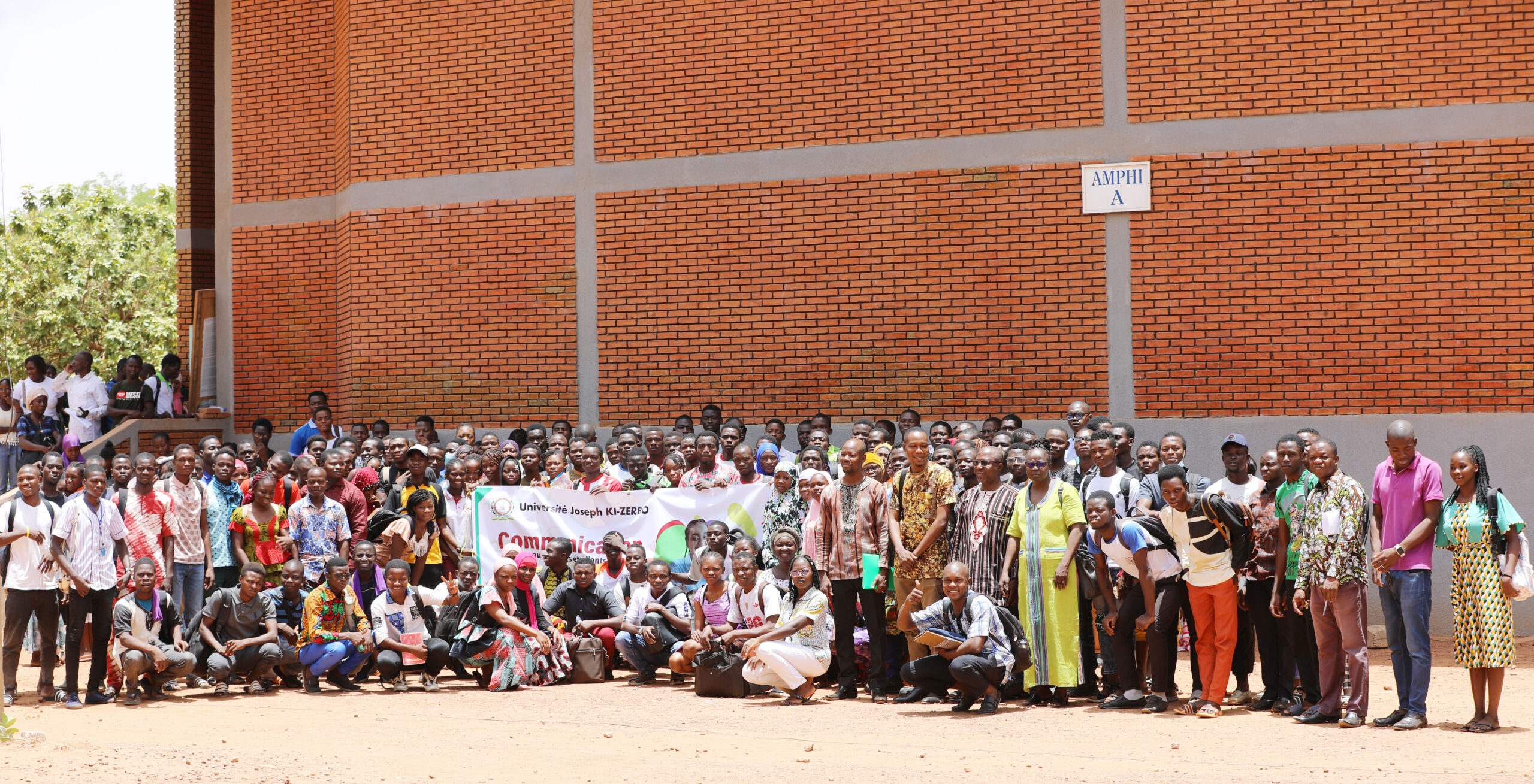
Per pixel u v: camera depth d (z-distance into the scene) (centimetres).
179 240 1984
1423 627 870
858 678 1104
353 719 977
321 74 1745
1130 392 1363
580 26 1548
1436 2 1302
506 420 1571
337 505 1203
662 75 1516
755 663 1045
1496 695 867
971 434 1191
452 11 1602
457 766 783
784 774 747
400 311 1616
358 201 1638
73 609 1065
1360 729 876
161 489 1176
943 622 978
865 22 1447
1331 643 896
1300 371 1324
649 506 1222
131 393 1766
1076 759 788
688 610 1151
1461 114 1296
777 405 1472
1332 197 1320
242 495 1251
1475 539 862
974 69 1412
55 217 3641
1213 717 927
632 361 1525
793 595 1075
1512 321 1280
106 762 791
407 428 1609
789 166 1471
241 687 1139
